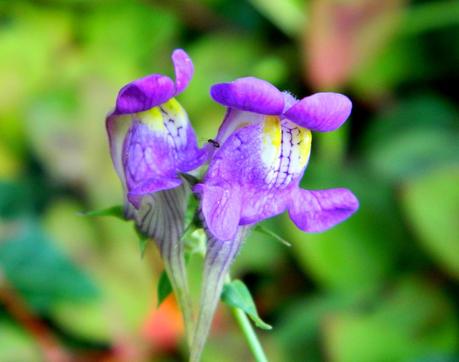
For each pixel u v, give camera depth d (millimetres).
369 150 483
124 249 425
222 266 300
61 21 525
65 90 469
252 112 296
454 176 415
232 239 299
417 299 414
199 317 301
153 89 292
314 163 461
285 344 409
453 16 483
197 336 301
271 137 295
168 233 302
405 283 418
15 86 491
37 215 465
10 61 497
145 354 414
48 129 457
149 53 520
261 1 496
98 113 462
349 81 489
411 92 512
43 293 414
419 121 489
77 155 452
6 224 430
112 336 413
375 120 496
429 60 501
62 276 416
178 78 294
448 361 393
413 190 414
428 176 417
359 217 435
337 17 463
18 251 420
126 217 305
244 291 303
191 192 301
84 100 465
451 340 405
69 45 521
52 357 411
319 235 434
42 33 516
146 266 424
